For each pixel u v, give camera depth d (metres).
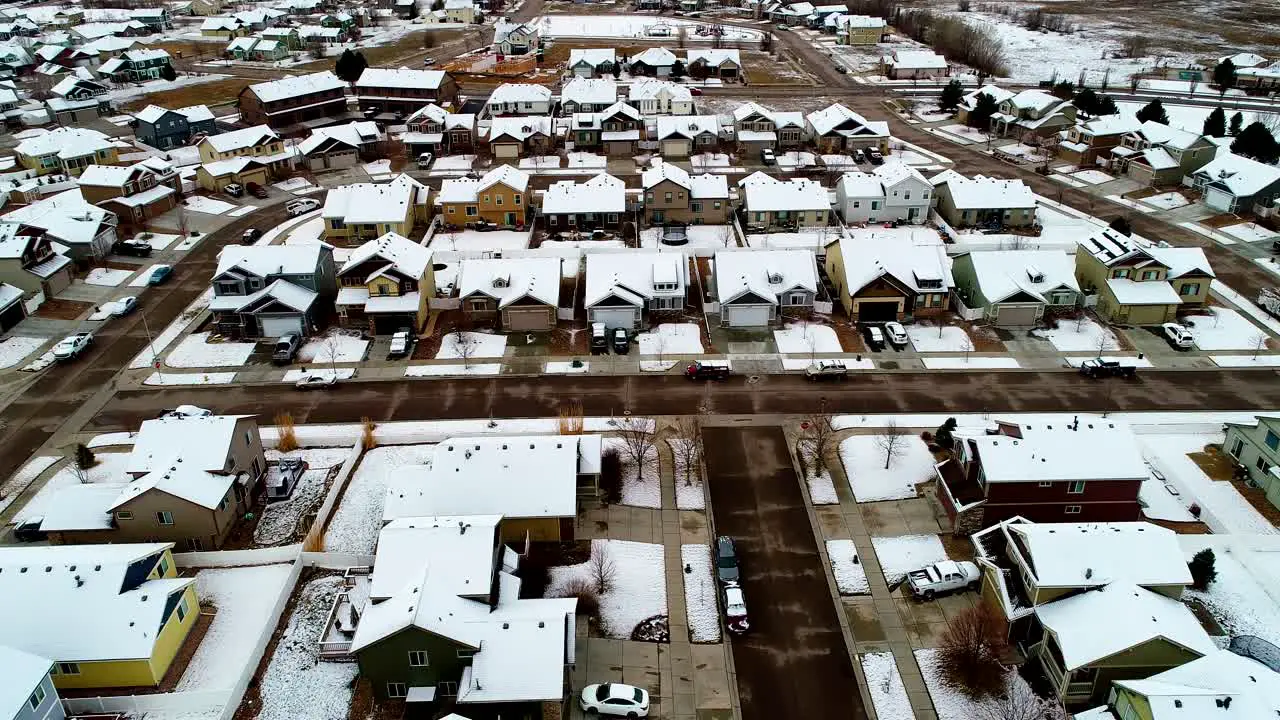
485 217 92.25
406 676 37.62
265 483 52.81
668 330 70.38
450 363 66.00
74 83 133.75
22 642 37.75
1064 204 98.31
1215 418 58.03
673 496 51.25
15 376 64.38
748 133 117.19
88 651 37.72
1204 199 97.38
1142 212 95.25
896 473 52.94
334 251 86.00
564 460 48.31
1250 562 45.44
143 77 155.38
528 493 46.81
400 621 36.66
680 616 42.75
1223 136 115.31
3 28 185.62
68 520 46.56
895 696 38.31
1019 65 168.75
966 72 164.38
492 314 72.00
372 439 56.03
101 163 108.25
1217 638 40.09
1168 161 102.06
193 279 80.19
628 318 70.06
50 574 39.72
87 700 37.25
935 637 41.34
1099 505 47.06
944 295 72.25
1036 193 102.31
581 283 78.38
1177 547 40.00
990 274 71.50
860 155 114.69
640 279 72.00
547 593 43.59
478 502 46.41
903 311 71.75
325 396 61.91
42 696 35.03
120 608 39.00
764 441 56.28
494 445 49.03
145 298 76.50
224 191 102.75
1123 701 34.31
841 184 93.81
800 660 40.22
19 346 68.38
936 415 58.94
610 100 130.00
